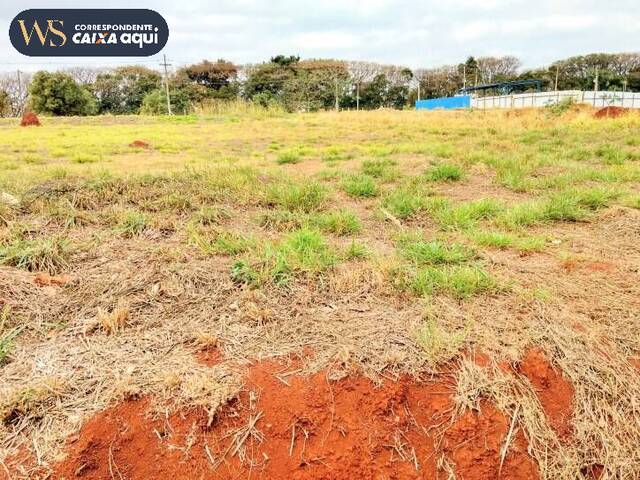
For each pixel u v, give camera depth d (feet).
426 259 11.32
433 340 8.31
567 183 19.25
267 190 16.94
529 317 9.18
